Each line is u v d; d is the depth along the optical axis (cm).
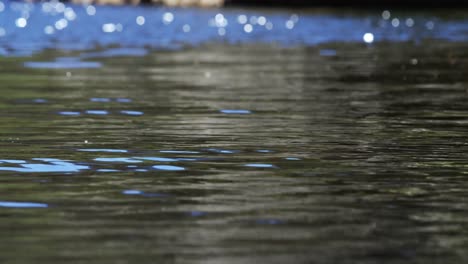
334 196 2023
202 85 4262
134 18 10588
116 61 5462
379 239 1684
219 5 13275
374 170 2316
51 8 12650
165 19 10444
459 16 11069
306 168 2331
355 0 12888
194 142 2702
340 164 2386
